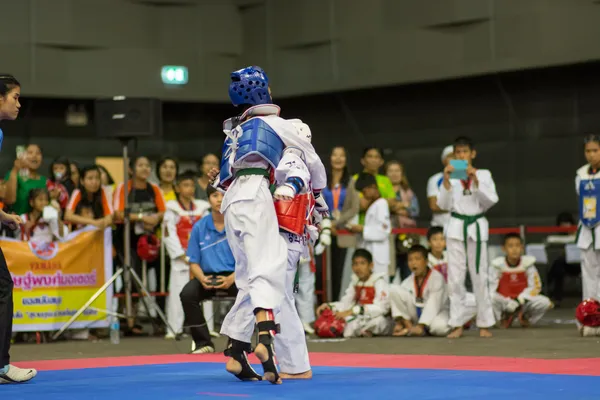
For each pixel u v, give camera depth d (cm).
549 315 1172
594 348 719
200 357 722
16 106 551
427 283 931
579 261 1220
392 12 1498
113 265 1020
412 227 1101
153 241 991
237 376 513
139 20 1577
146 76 1576
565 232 1269
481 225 870
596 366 560
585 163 1418
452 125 1518
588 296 891
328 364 618
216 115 1666
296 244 492
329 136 1620
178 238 956
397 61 1494
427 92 1531
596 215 879
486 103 1490
